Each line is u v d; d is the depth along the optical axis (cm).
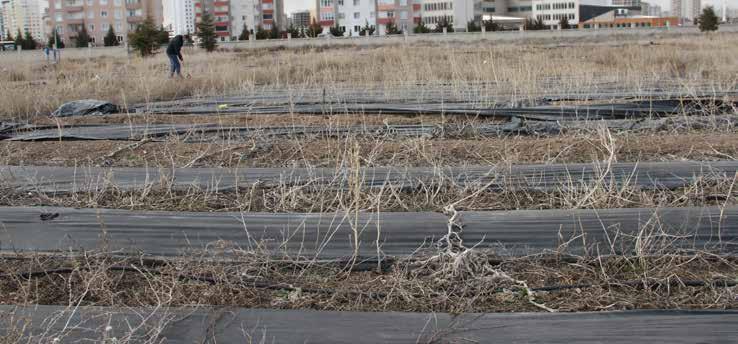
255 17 11444
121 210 593
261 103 1353
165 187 668
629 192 619
